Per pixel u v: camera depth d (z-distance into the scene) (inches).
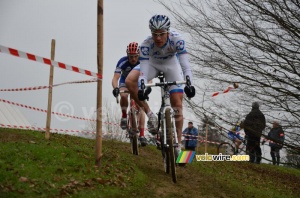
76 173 193.9
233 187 248.7
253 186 282.0
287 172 419.8
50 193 159.3
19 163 191.3
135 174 215.8
